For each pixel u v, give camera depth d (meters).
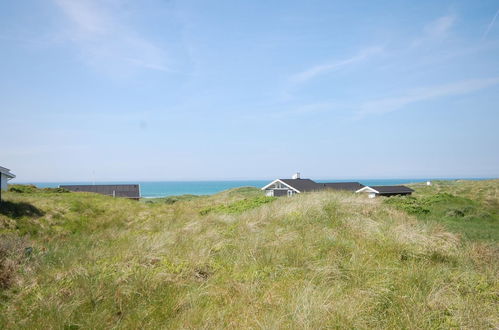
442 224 12.37
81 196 27.34
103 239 11.14
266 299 5.43
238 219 12.09
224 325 4.77
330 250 7.64
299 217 11.00
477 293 5.53
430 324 4.55
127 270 6.61
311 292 5.47
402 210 13.95
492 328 4.52
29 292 5.84
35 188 33.53
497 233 11.64
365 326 4.52
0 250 7.49
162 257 7.51
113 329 4.74
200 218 13.98
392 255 7.42
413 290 5.54
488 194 33.38
